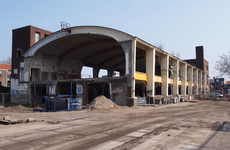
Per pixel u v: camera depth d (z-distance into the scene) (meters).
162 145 7.13
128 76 25.48
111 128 10.44
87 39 34.00
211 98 51.00
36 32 39.22
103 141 7.78
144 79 28.42
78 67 44.75
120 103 25.56
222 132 9.29
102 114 16.94
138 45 28.05
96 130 9.95
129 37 26.06
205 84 68.88
